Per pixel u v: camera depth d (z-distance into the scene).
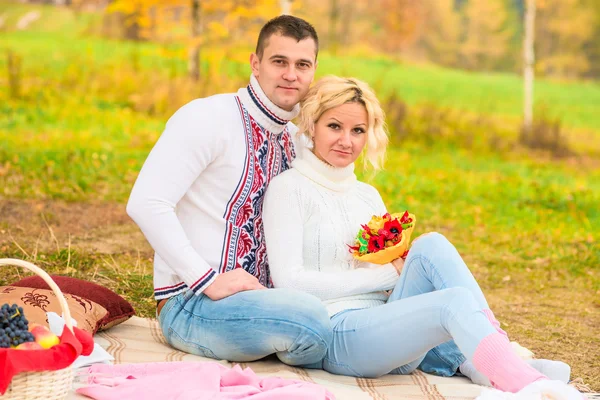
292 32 3.67
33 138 10.59
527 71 15.76
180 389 3.01
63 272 5.49
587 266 7.39
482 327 3.14
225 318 3.46
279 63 3.68
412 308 3.32
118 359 3.58
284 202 3.64
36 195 7.84
